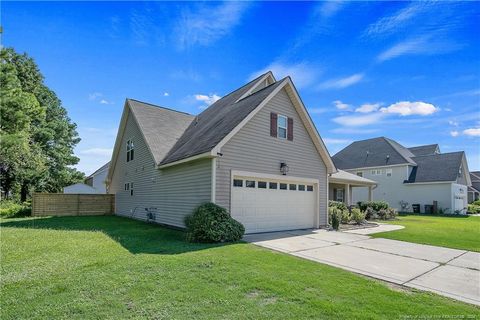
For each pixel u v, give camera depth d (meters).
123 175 19.88
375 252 7.92
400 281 5.36
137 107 17.66
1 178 25.09
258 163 11.34
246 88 15.87
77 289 4.66
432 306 4.17
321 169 14.08
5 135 14.38
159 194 14.16
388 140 34.09
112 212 21.89
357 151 35.59
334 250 8.06
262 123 11.63
